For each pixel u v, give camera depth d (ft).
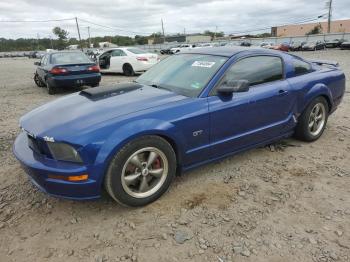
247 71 12.69
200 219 9.88
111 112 10.13
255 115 12.69
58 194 9.50
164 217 10.03
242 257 8.33
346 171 12.75
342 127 18.08
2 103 28.58
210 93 11.48
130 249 8.73
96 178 9.27
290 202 10.67
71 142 9.08
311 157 14.08
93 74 33.63
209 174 12.62
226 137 12.02
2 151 15.85
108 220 9.99
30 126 10.34
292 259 8.23
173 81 12.64
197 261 8.25
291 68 14.39
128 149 9.61
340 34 188.44
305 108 14.84
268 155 14.32
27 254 8.71
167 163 10.64
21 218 10.28
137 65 48.44
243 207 10.44
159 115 10.27
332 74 16.14
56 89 34.35
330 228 9.33
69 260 8.45
